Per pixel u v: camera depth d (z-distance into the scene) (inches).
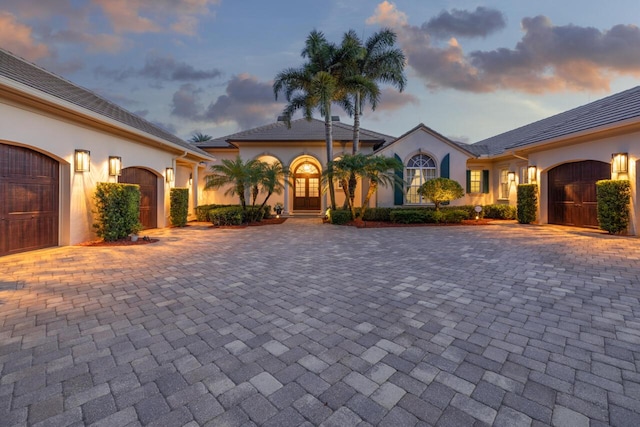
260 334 123.1
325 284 190.4
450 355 105.8
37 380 92.3
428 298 163.2
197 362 102.6
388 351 109.0
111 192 339.9
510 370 96.3
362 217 556.4
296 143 734.5
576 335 119.5
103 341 117.3
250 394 85.8
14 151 273.7
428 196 547.8
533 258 254.2
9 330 126.0
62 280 198.8
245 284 191.2
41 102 271.7
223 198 783.7
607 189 361.1
